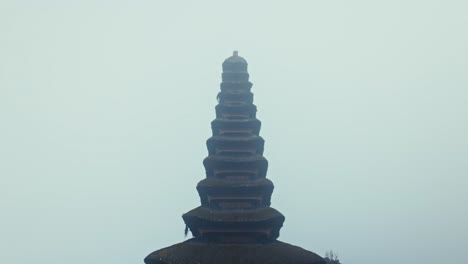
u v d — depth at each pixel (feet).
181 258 95.20
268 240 102.78
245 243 101.91
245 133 115.55
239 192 106.93
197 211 106.22
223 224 101.09
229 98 118.21
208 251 97.66
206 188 107.14
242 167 110.63
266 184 107.65
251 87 121.08
